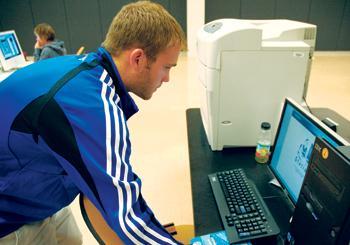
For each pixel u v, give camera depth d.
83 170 0.60
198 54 1.45
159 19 0.73
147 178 2.19
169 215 1.82
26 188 0.84
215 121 1.31
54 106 0.61
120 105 0.77
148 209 0.70
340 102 3.53
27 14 5.56
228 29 1.18
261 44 1.17
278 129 1.08
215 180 1.09
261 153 1.23
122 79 0.78
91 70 0.70
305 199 0.66
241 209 0.92
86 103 0.62
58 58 0.79
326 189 0.58
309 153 0.85
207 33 1.31
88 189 0.62
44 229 1.04
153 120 3.20
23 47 5.79
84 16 5.66
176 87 4.20
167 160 2.42
